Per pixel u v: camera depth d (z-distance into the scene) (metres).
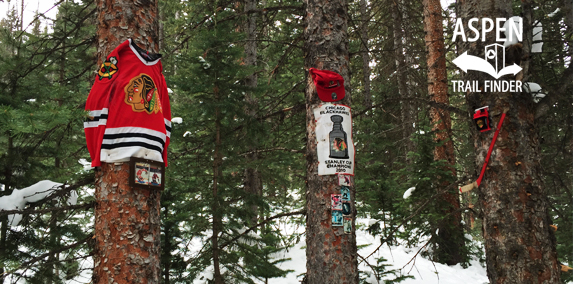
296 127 8.08
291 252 9.02
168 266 6.27
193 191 6.14
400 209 7.80
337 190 4.19
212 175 6.11
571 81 3.45
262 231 8.10
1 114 2.99
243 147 6.36
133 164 3.40
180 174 6.14
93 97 3.51
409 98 4.63
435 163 7.73
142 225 3.45
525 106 3.51
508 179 3.41
